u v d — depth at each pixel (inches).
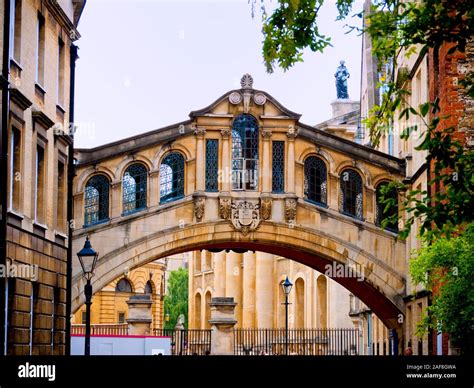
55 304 1518.2
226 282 3218.5
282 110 1887.3
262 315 2942.9
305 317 2817.4
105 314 3501.5
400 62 2014.0
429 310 1251.2
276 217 1887.3
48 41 1453.0
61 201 1577.3
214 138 1877.5
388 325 2028.8
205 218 1867.6
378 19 938.1
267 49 979.9
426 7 884.6
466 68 1448.1
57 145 1524.4
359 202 1920.5
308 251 1905.8
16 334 1244.5
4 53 1176.2
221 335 2129.7
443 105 1459.2
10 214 1222.3
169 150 1861.5
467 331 1184.8
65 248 1579.7
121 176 1833.2
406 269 1921.8
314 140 1900.8
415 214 882.8
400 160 1920.5
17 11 1278.3
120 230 1829.5
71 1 1637.6
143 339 1716.3
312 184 1910.7
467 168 879.7
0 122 1182.3
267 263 2955.2
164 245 1847.9
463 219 868.0
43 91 1417.3
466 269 1159.0
